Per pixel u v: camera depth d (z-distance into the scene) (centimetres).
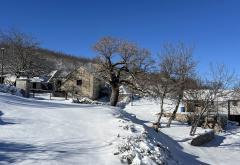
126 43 5372
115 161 1277
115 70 5388
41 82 7631
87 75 7300
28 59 7250
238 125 4400
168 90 3444
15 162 1120
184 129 3328
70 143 1445
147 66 5216
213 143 3231
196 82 3741
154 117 4116
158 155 1405
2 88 3466
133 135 1669
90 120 1986
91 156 1293
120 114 2430
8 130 1523
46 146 1353
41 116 1925
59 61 9731
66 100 4566
